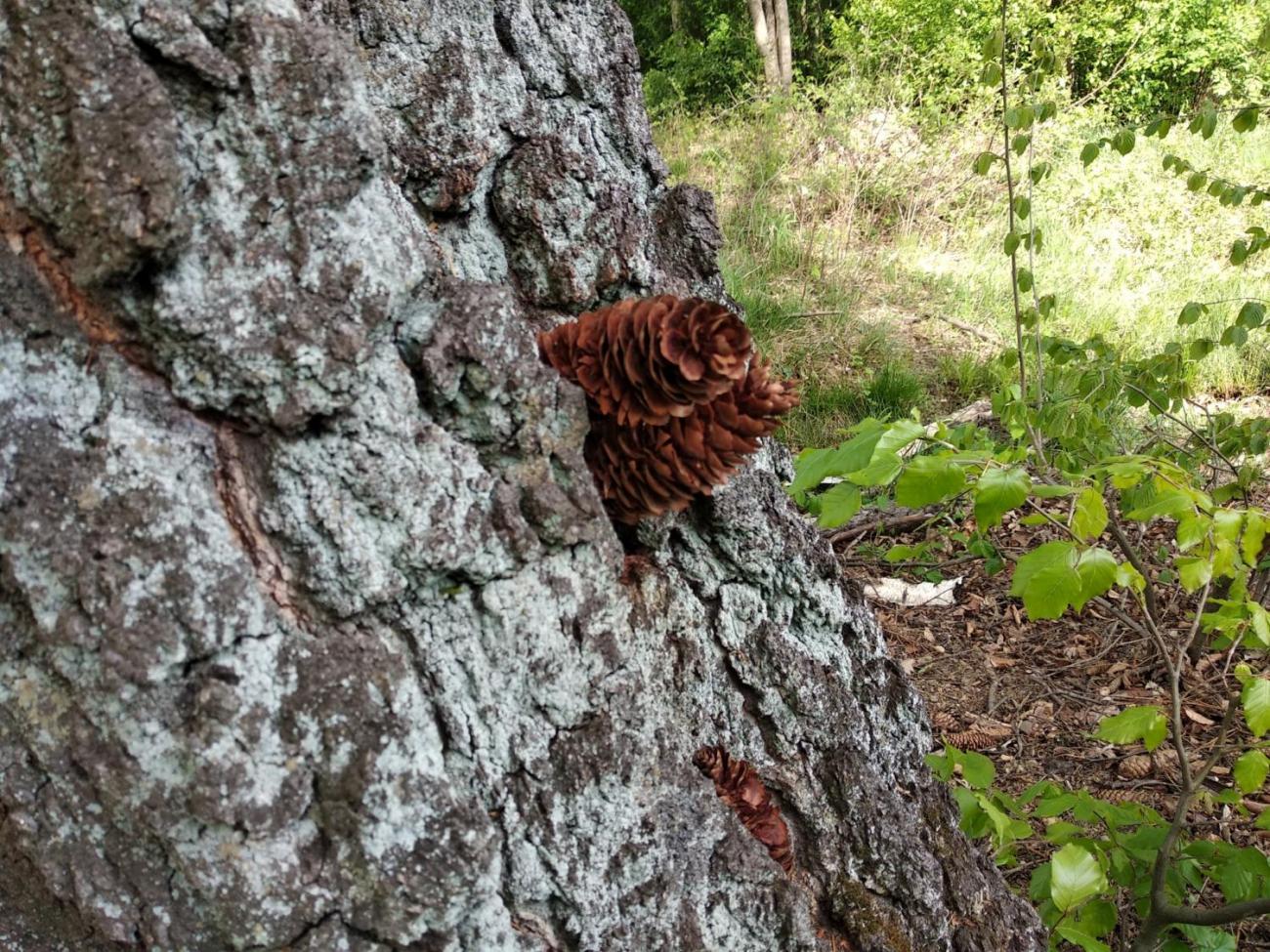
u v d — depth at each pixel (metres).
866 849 1.55
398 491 0.98
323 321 0.93
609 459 1.16
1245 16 11.82
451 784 1.03
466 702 1.06
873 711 1.63
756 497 1.44
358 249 0.95
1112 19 11.56
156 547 0.89
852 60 11.57
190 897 0.93
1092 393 2.93
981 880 1.78
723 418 1.11
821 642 1.53
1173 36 11.98
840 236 8.38
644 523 1.30
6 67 0.86
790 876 1.43
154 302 0.88
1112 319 6.91
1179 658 2.07
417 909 0.99
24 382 0.89
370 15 1.21
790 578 1.47
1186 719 3.52
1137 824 2.22
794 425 5.67
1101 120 10.16
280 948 0.95
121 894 0.94
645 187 1.51
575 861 1.12
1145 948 1.95
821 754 1.51
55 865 0.93
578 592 1.12
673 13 16.84
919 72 11.00
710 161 9.66
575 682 1.11
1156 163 9.17
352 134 0.94
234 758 0.91
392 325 0.99
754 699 1.45
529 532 1.06
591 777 1.13
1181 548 1.62
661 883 1.20
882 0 12.34
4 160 0.87
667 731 1.25
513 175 1.32
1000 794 2.22
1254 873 1.95
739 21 15.73
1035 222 8.44
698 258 1.55
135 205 0.85
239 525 0.95
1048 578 1.59
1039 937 1.89
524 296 1.36
